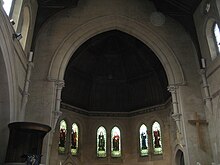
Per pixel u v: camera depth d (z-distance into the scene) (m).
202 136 17.12
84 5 20.70
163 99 26.66
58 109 17.14
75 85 27.73
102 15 20.45
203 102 18.19
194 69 19.30
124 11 20.80
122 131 28.16
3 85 12.98
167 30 20.53
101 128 28.28
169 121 25.12
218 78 16.34
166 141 25.08
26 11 16.72
